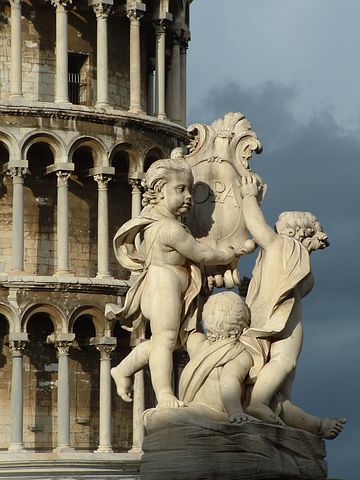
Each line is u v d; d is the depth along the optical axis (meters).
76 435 141.38
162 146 146.88
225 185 31.14
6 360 140.25
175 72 152.00
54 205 143.12
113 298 140.75
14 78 141.62
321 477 29.09
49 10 145.12
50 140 141.12
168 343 29.70
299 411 29.27
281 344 29.23
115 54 148.00
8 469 135.50
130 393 30.45
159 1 148.88
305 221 30.31
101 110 142.50
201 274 30.31
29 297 138.62
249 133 31.44
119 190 145.25
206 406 28.69
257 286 29.88
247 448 28.03
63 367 139.00
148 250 30.03
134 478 138.00
